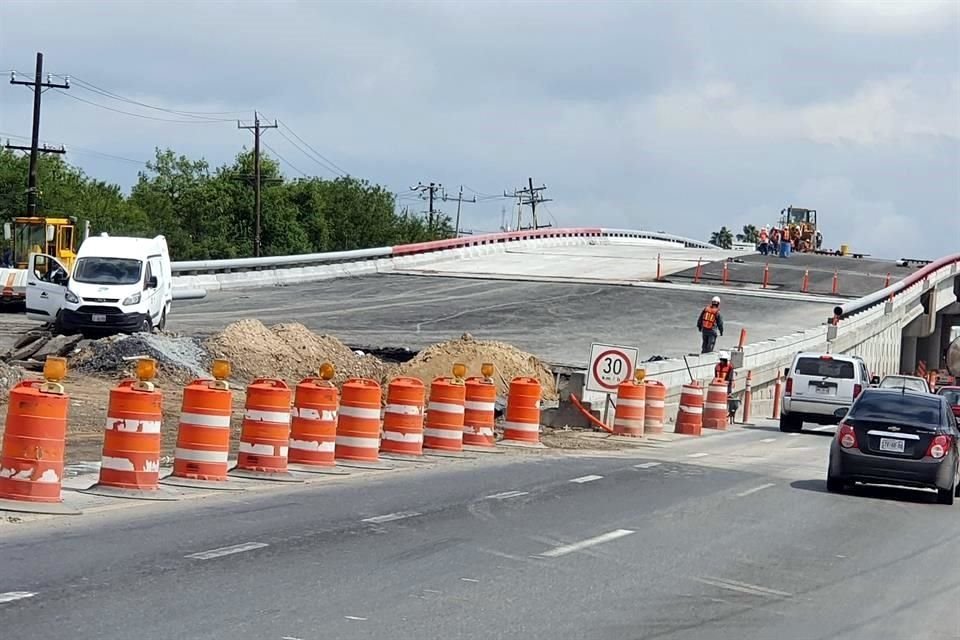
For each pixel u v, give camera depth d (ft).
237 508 54.44
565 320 187.52
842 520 63.62
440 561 44.91
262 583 39.22
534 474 74.69
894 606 42.22
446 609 37.19
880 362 221.05
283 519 52.08
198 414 61.26
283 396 65.98
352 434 75.20
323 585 39.55
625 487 71.10
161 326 152.05
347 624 34.42
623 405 108.68
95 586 37.19
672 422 133.28
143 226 431.43
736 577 45.75
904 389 80.48
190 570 40.50
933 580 47.70
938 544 57.41
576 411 113.09
